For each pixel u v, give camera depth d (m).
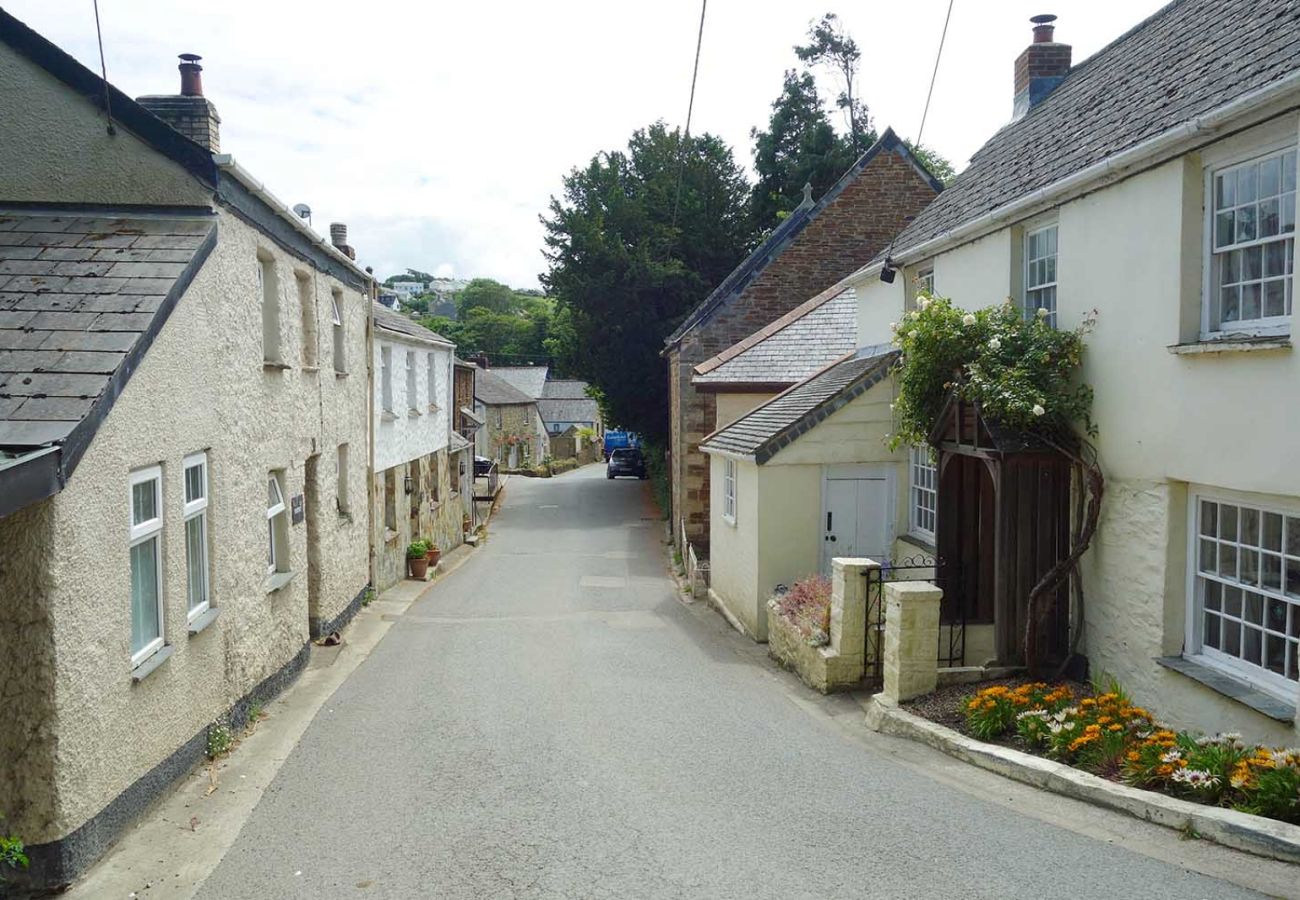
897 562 14.30
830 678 10.34
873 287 16.14
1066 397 9.07
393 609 16.52
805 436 14.16
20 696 5.48
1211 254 7.52
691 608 17.36
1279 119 6.70
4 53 8.67
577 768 7.70
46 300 7.08
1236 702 6.98
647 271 35.31
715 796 6.92
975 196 12.16
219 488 8.52
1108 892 5.01
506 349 93.62
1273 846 5.28
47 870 5.55
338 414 14.22
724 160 38.44
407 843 6.16
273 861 5.93
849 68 42.84
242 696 9.06
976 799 6.69
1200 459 7.44
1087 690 8.77
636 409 38.72
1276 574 6.93
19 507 5.02
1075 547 8.91
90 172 8.70
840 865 5.56
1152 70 9.56
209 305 8.34
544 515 35.41
